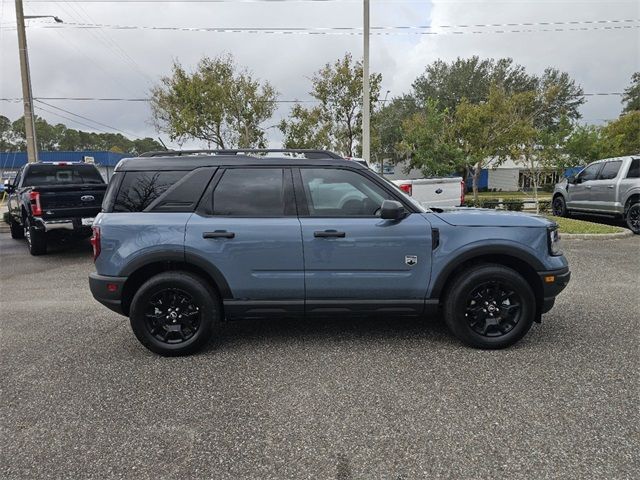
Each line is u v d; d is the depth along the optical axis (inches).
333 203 170.1
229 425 122.0
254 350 173.5
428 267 165.5
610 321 199.0
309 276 165.8
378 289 166.7
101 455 110.3
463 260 165.0
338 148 922.1
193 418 126.0
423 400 132.7
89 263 370.6
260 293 167.2
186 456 109.1
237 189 169.6
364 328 195.3
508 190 1828.2
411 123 1124.5
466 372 150.3
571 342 174.9
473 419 122.0
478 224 165.8
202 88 877.2
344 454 108.6
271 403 133.2
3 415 129.6
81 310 234.7
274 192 169.5
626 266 312.8
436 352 167.6
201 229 164.4
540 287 168.1
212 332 168.9
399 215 161.3
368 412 126.9
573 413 123.8
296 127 927.0
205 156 174.1
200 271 171.2
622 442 110.4
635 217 455.5
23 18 709.3
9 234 573.0
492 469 101.9
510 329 168.1
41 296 265.1
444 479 99.0
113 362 165.6
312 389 141.0
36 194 361.1
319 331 192.9
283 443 113.5
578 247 388.8
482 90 1808.6
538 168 834.2
